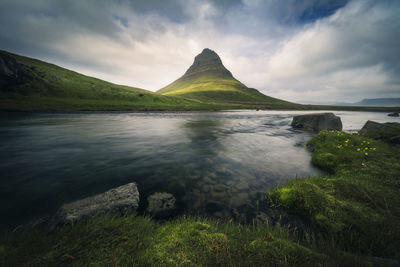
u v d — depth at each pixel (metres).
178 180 5.97
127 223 3.06
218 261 2.14
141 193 5.00
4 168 6.98
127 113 46.75
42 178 6.06
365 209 3.41
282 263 2.11
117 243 2.49
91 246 2.39
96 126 20.62
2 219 3.67
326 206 3.57
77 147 10.72
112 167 7.26
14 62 62.66
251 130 19.41
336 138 10.34
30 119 26.14
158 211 4.00
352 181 4.68
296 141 13.23
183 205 4.34
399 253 2.51
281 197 4.29
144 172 6.73
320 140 11.06
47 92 68.00
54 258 2.14
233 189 5.27
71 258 2.14
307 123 21.28
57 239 2.52
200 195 4.89
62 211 3.46
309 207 3.68
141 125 22.48
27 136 13.88
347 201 3.72
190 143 12.20
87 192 5.13
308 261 2.17
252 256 2.22
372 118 44.03
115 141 12.62
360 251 2.66
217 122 28.22
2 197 4.71
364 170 5.89
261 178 6.15
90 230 2.75
